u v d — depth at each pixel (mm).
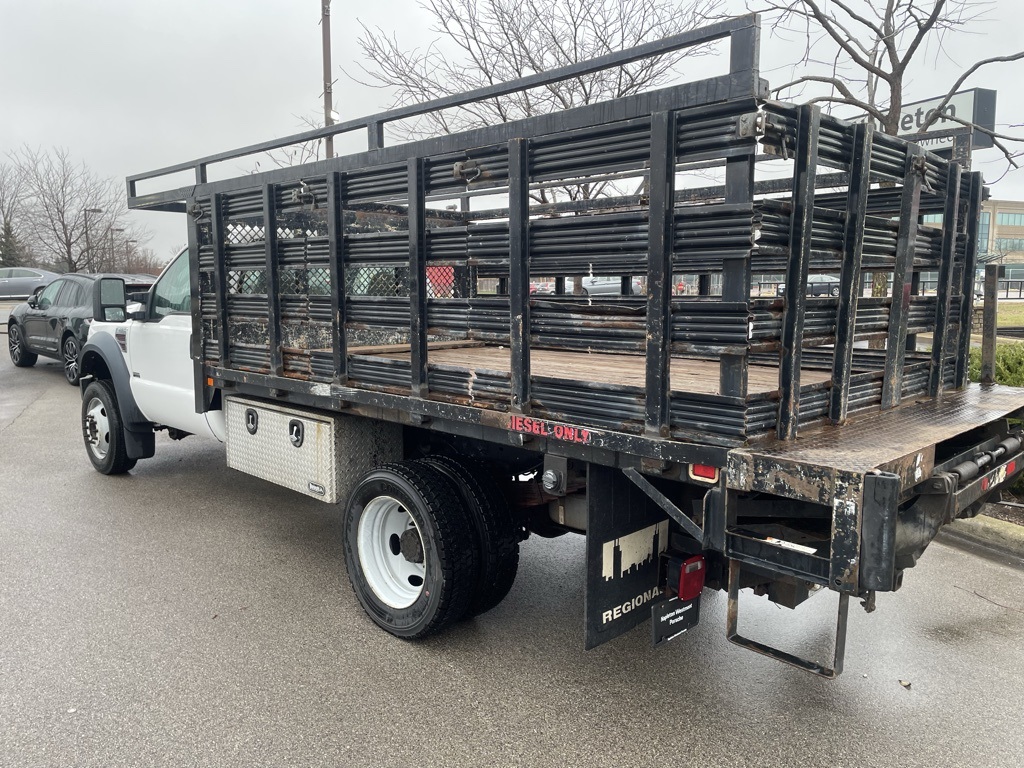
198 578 4500
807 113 2279
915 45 5762
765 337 2348
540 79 2891
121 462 6621
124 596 4234
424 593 3523
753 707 3148
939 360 3438
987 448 3090
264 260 4105
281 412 4309
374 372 3549
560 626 3908
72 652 3564
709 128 2252
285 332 4211
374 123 3562
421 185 3156
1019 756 2816
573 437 2715
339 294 3625
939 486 2568
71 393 11766
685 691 3273
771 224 2264
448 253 3100
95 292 5543
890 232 2924
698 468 2441
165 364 5641
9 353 15648
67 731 2926
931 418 2947
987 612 4121
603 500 2840
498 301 2938
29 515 5719
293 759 2766
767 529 2613
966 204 3594
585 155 2576
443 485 3514
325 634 3787
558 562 4844
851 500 2115
